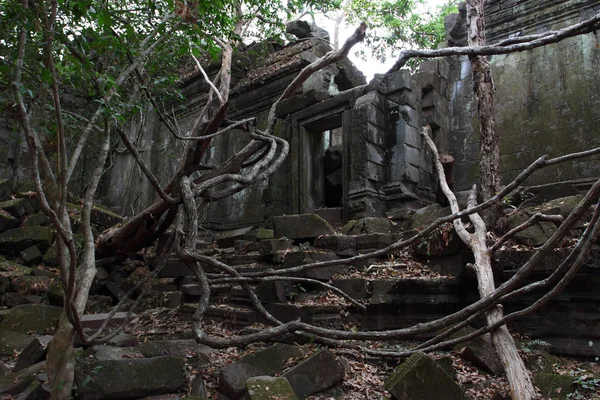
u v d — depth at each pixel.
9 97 4.57
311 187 11.40
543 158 4.66
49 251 10.58
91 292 9.31
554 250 5.03
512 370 4.12
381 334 4.50
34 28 3.74
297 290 6.21
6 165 14.92
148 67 7.29
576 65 9.20
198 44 5.48
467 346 4.73
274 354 4.67
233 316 6.46
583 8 9.31
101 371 4.11
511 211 6.68
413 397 3.92
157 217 7.23
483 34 7.10
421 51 4.09
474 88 7.05
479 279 5.00
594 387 4.12
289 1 10.82
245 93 13.88
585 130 8.84
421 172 9.58
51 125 4.95
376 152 9.23
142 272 9.73
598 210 3.83
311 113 11.16
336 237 6.73
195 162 6.53
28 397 4.10
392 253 6.71
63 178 3.81
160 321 7.36
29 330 6.82
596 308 4.88
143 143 16.45
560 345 5.01
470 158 10.27
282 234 7.54
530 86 9.71
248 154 6.66
